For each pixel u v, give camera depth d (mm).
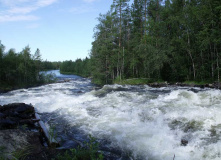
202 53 28516
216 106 8805
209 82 25453
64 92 21812
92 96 14750
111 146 5949
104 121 8328
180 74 30250
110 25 40688
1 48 38688
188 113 8016
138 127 7246
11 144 5301
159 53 31312
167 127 7031
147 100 11961
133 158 5172
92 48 42750
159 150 5465
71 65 114812
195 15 27641
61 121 8969
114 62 37094
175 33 32750
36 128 8039
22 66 39312
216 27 25922
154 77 33844
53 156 5156
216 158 4777
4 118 8477
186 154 5117
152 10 39812
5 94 21953
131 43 40406
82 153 4961
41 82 42469
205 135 6078
